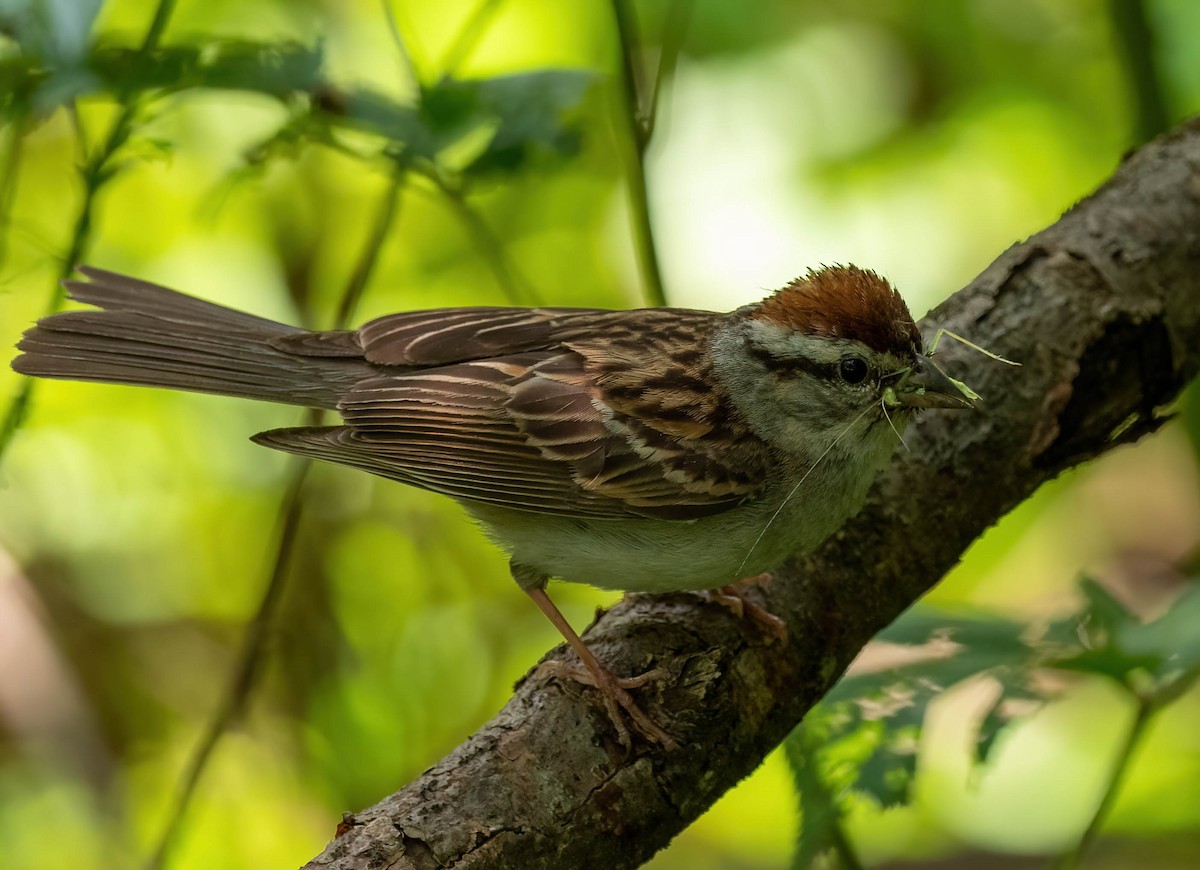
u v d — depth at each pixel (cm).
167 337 865
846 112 1270
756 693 720
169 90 749
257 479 1219
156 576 1230
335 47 1198
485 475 800
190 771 925
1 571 1195
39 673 1175
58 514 1207
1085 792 1136
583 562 796
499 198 1257
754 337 794
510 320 851
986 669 730
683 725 690
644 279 933
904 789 699
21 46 742
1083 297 826
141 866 1070
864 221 1256
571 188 1260
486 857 624
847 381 774
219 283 1220
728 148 1263
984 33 1283
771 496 784
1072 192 1270
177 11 1177
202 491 1223
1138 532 1366
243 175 803
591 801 657
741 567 768
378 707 1184
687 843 1184
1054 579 1334
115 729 1219
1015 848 1136
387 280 1255
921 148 1274
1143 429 841
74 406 1202
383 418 812
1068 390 812
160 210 1214
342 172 1228
